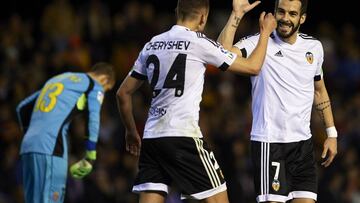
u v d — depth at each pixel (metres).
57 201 18.91
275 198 15.52
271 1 38.12
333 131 16.69
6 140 28.33
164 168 14.71
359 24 42.94
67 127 19.23
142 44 34.41
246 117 31.95
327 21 42.72
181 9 14.85
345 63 38.59
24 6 38.53
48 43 33.28
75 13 35.47
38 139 18.86
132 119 15.78
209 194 14.62
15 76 31.34
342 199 29.77
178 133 14.48
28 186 19.08
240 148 28.98
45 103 19.28
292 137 15.72
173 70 14.54
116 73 33.28
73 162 26.30
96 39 34.50
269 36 15.57
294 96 15.75
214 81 33.69
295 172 15.84
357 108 34.81
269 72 15.76
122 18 35.38
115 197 26.80
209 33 36.34
